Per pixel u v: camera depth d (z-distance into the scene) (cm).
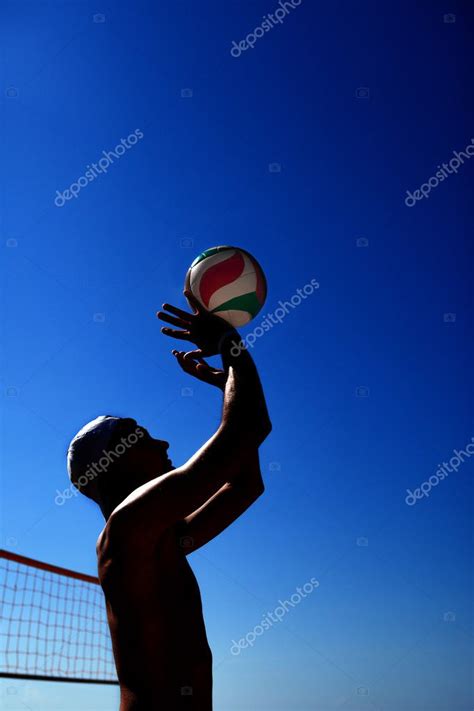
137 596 114
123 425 133
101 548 123
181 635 117
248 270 178
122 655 115
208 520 150
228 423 114
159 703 111
